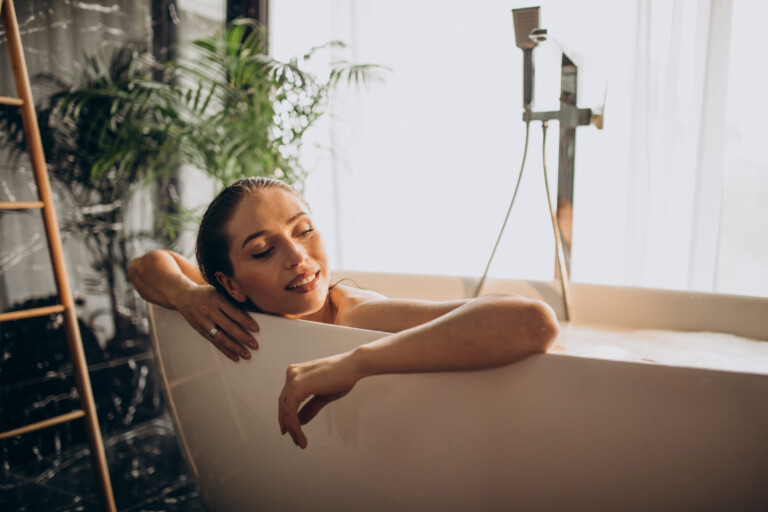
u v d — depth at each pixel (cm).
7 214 161
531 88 144
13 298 164
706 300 142
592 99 154
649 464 67
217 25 224
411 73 204
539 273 190
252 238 88
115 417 192
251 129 193
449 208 201
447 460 79
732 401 62
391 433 83
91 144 180
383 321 88
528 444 73
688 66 165
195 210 199
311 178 231
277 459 98
